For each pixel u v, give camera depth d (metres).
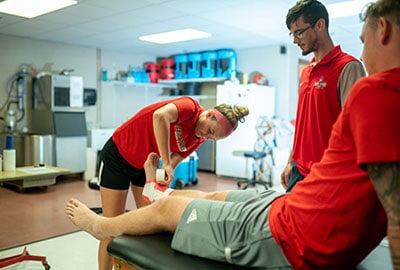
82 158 6.17
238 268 1.27
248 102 6.40
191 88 7.86
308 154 1.83
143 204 2.22
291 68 6.89
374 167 0.83
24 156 5.69
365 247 1.17
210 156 7.42
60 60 6.77
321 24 1.74
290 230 1.17
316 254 1.13
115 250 1.47
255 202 1.40
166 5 4.33
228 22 5.14
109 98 7.61
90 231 1.67
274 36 6.07
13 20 5.13
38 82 6.14
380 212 1.04
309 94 1.83
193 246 1.34
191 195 1.73
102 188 2.12
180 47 7.16
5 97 6.13
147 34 6.02
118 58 7.71
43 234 3.44
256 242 1.24
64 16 4.90
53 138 5.81
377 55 0.94
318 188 1.10
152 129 1.95
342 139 1.03
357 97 0.89
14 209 4.29
